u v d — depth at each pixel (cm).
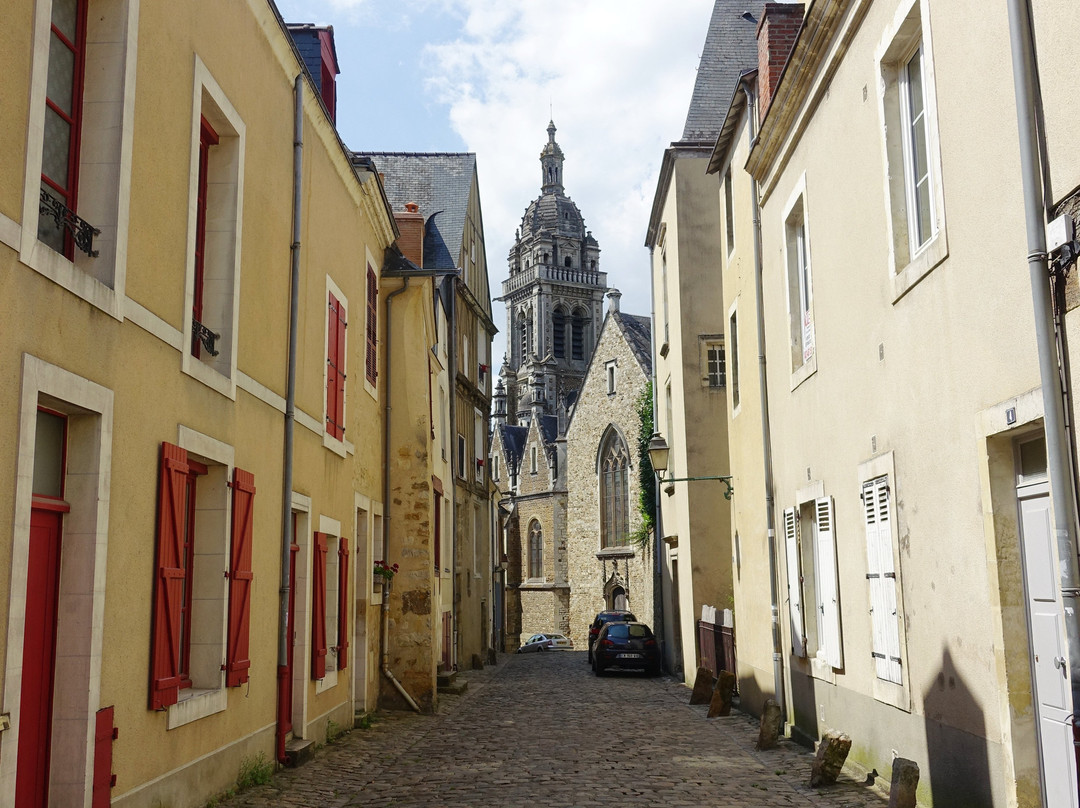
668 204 2164
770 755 1086
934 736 731
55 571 579
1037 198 537
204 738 778
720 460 2012
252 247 902
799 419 1123
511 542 4859
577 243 9694
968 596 665
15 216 504
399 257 1677
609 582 4588
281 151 999
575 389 9162
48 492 575
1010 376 591
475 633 2919
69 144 612
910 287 752
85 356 577
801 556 1125
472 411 2969
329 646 1230
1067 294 516
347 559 1318
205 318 835
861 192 872
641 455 3650
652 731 1338
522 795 866
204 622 809
